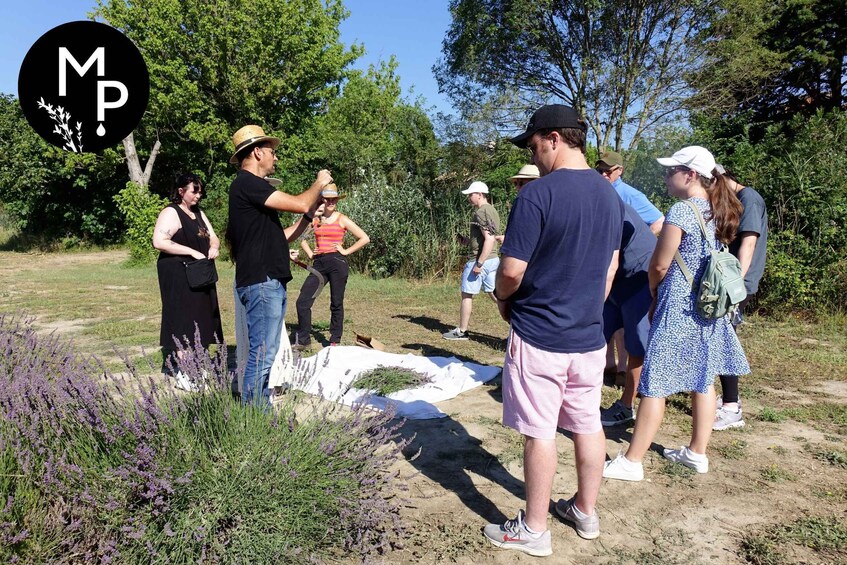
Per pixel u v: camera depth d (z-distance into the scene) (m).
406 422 4.50
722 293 3.24
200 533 2.48
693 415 3.60
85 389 2.84
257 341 3.88
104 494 2.53
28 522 2.45
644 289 4.17
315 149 24.42
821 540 2.87
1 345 3.99
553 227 2.52
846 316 7.96
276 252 3.87
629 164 15.73
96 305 9.96
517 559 2.77
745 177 9.59
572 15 17.55
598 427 2.83
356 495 2.86
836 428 4.32
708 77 17.28
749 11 16.62
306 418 3.08
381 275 13.88
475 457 3.87
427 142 23.47
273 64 22.83
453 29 19.16
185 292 4.89
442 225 14.27
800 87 20.73
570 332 2.61
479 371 5.86
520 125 18.69
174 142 23.48
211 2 21.53
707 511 3.18
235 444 2.79
